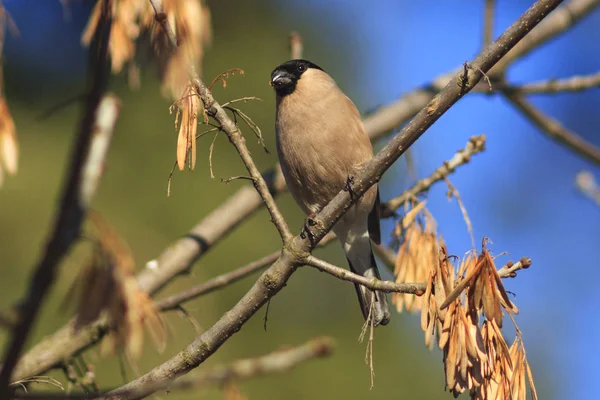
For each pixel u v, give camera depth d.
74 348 6.07
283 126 8.61
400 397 12.31
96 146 5.13
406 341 12.80
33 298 3.62
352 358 12.59
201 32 5.21
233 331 5.52
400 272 6.43
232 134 5.48
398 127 9.51
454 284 5.09
